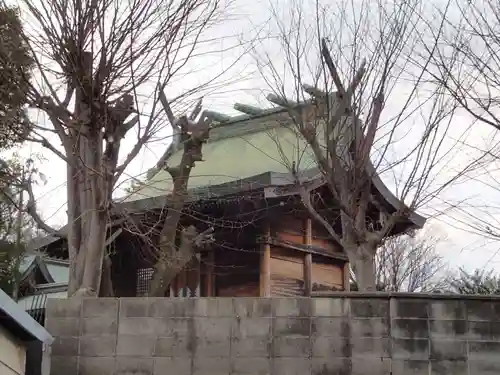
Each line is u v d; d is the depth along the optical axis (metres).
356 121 9.85
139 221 9.68
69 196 8.46
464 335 6.66
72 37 7.37
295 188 11.77
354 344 6.67
